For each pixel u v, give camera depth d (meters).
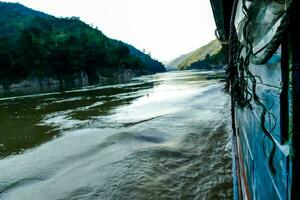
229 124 12.12
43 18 179.12
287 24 1.17
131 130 11.97
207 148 9.12
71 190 6.68
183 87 38.28
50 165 8.52
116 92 38.50
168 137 10.80
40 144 11.40
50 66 101.94
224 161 7.87
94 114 18.72
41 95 44.03
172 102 21.38
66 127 14.75
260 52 1.90
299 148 1.25
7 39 117.94
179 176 7.09
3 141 12.56
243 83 2.80
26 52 102.12
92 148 9.86
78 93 42.19
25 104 30.05
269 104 1.71
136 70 152.88
